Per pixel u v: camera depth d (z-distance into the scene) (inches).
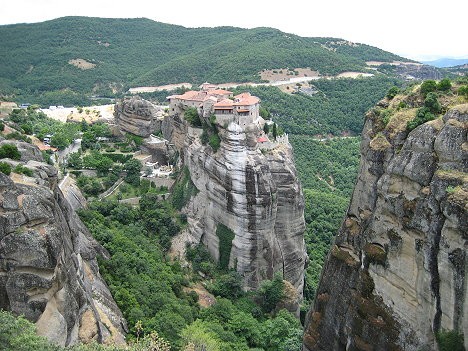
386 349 1605.6
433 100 1614.2
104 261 2770.7
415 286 1509.6
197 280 3400.6
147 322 2433.6
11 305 1551.4
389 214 1609.3
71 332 1707.7
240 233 3400.6
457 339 1362.0
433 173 1472.7
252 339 2849.4
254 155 3390.7
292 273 3651.6
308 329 2033.7
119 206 3752.5
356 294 1737.2
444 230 1396.4
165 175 4288.9
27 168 1929.1
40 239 1582.2
